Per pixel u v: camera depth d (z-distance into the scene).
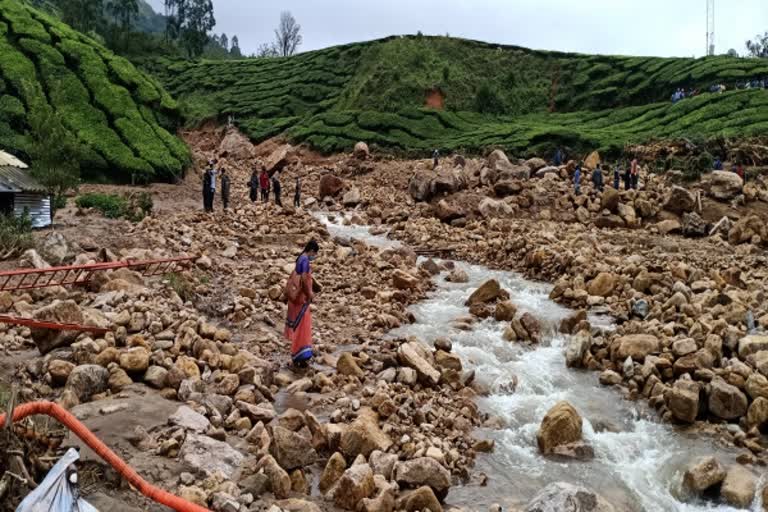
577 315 12.15
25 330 8.53
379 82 55.59
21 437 4.85
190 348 8.59
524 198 25.66
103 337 8.25
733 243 21.75
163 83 70.38
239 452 6.23
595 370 10.67
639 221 24.48
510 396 9.49
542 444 7.82
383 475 6.32
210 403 7.15
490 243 19.98
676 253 19.39
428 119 47.59
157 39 86.69
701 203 25.27
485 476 7.00
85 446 5.32
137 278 11.27
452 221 24.27
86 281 10.66
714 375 9.44
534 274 17.02
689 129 37.59
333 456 6.31
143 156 31.39
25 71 34.31
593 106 52.62
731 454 8.06
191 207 24.38
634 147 34.91
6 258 12.04
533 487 6.90
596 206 25.38
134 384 7.39
